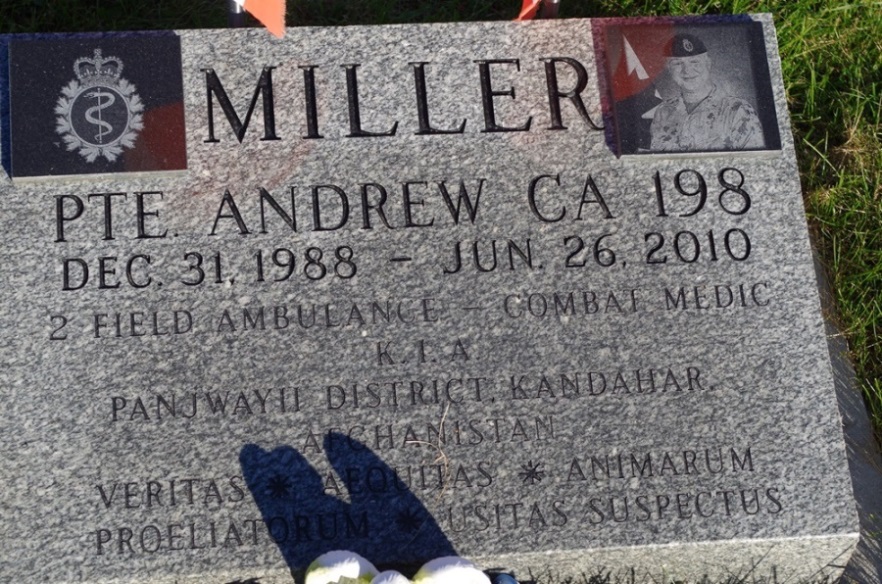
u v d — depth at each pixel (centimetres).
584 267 122
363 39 126
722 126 125
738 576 121
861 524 126
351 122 124
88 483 116
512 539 117
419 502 118
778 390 121
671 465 119
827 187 138
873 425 130
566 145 125
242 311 120
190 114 123
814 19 144
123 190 121
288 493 117
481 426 119
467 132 125
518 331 121
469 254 122
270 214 122
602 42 128
